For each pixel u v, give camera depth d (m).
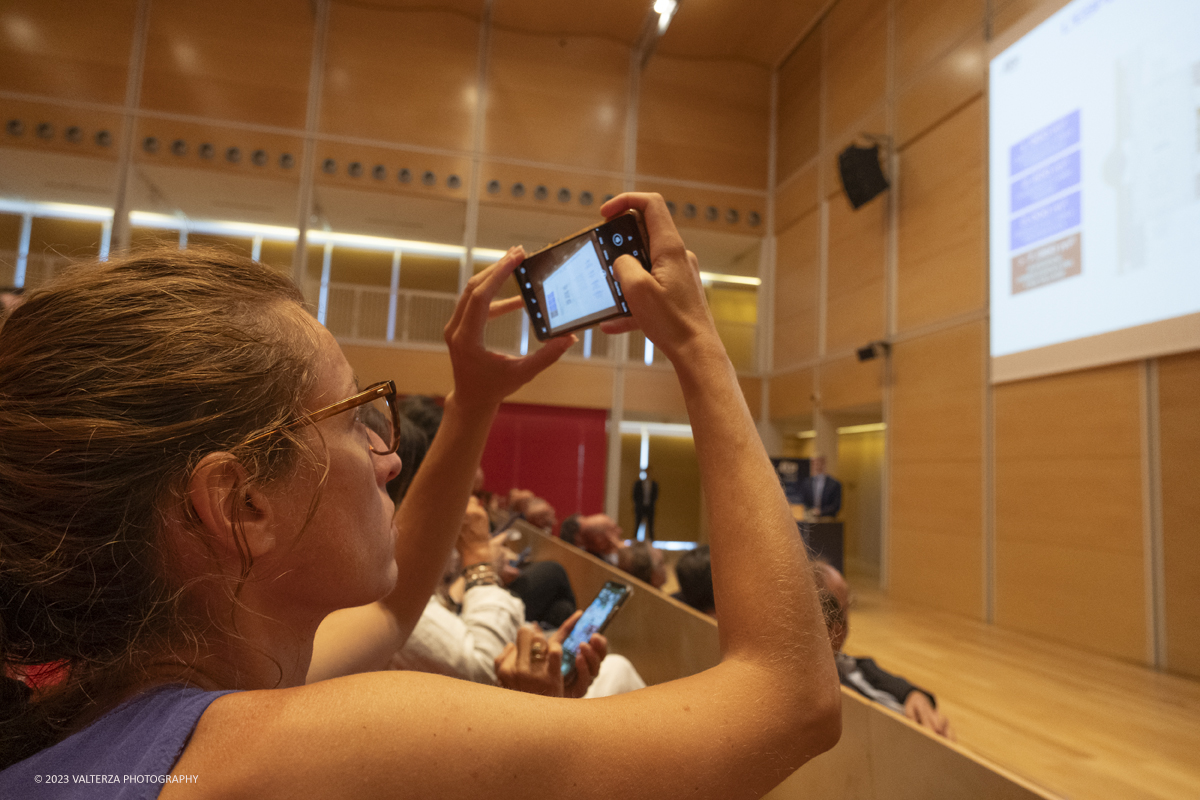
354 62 9.51
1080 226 5.28
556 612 2.47
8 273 5.39
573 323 0.83
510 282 11.77
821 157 9.30
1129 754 3.10
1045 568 5.52
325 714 0.35
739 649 0.42
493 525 4.33
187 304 0.44
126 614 0.41
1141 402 4.81
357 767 0.33
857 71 8.56
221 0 9.16
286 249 11.66
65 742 0.37
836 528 6.50
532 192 9.91
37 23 8.70
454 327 0.81
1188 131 4.47
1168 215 4.59
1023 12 5.98
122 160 8.77
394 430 0.50
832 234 8.97
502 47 9.98
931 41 7.23
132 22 8.91
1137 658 4.73
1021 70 5.96
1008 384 6.02
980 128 6.48
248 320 0.45
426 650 1.16
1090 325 5.16
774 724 0.39
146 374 0.41
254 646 0.45
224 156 9.02
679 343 0.52
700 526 12.47
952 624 6.00
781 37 9.94
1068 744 3.22
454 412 0.84
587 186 10.07
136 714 0.37
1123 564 4.88
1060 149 5.49
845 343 8.54
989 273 6.28
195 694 0.38
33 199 10.26
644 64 10.30
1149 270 4.71
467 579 1.42
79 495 0.39
